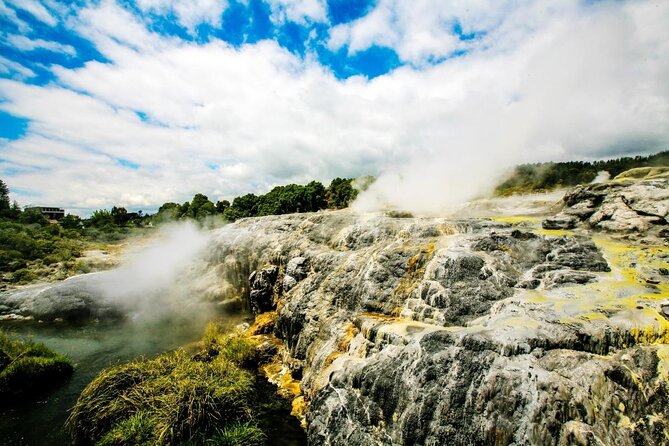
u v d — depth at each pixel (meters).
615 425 6.52
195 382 11.34
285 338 17.14
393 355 9.66
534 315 9.12
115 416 10.77
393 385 9.08
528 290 10.66
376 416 9.06
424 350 9.06
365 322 11.83
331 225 21.33
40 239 44.69
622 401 6.70
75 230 58.09
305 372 13.76
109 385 11.80
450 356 8.56
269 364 16.59
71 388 14.88
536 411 7.06
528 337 8.10
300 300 16.58
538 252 12.13
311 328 15.15
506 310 9.82
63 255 39.62
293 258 19.84
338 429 9.55
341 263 16.66
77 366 17.19
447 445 7.70
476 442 7.46
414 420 8.26
